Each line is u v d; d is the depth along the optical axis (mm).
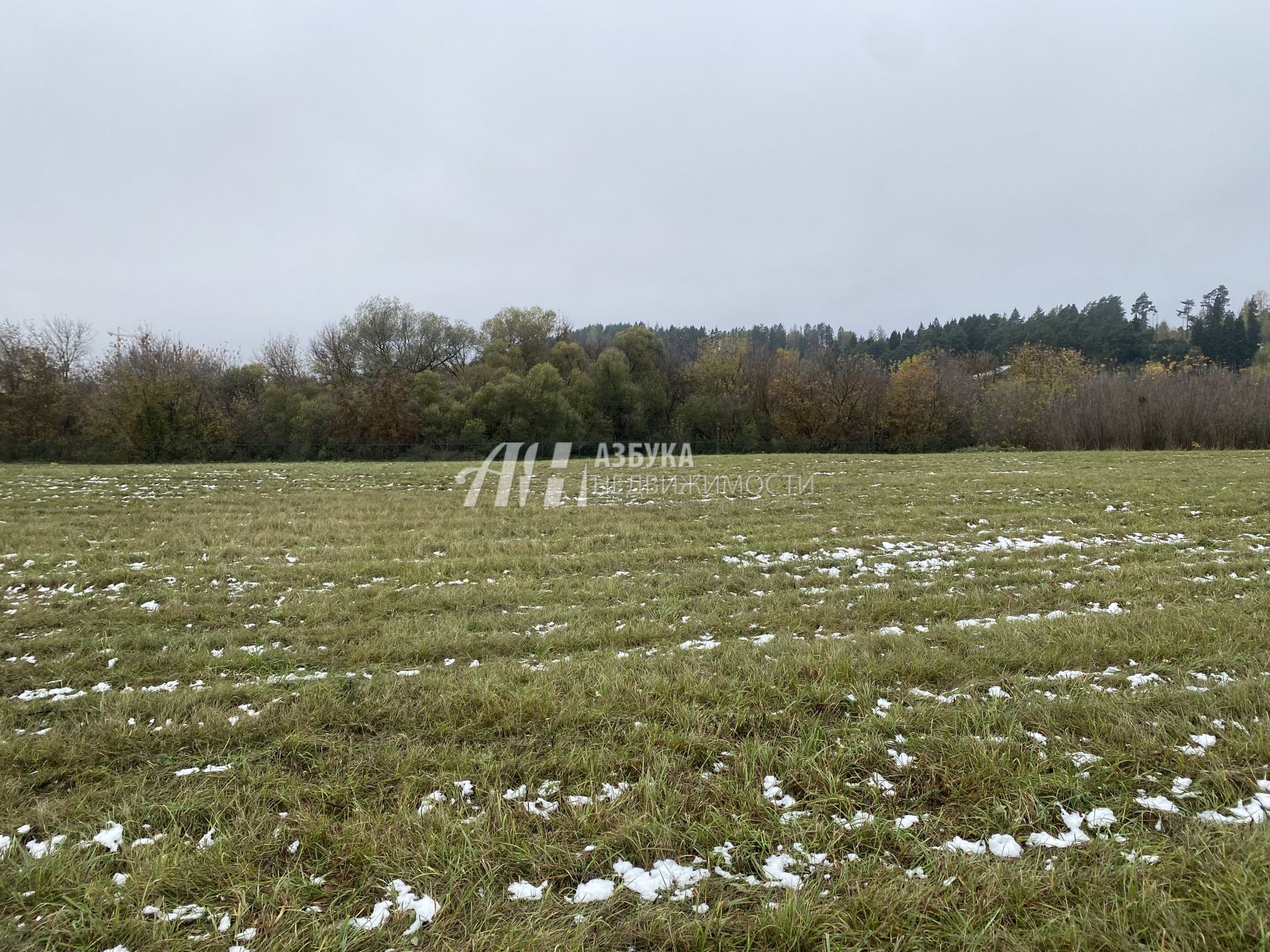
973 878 2566
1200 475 16875
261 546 9180
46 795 3193
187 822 2975
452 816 3002
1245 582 6883
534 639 5441
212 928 2387
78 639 5371
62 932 2359
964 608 6191
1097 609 6160
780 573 7617
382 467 21203
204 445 32094
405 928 2381
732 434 42375
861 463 22953
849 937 2344
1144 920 2357
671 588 7027
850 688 4207
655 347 45781
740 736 3742
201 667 4848
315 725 3820
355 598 6711
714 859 2742
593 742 3631
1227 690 4023
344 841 2811
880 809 3037
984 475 17812
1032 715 3820
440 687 4309
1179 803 3035
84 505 12602
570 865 2717
